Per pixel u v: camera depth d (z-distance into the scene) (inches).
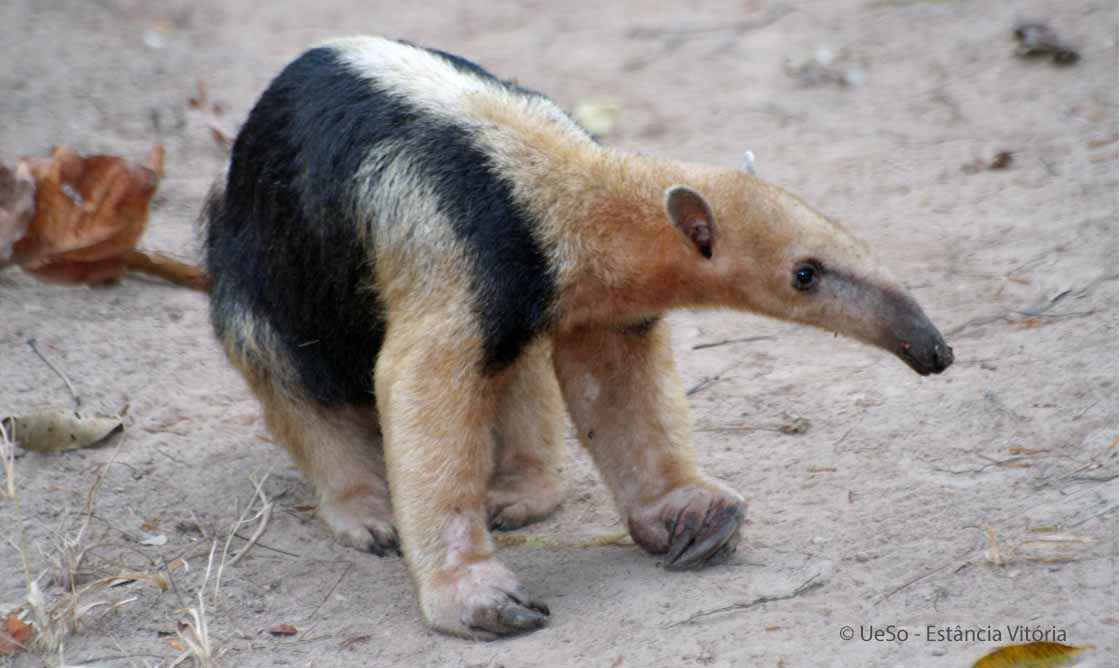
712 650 325.7
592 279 369.4
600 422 389.4
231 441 457.7
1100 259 514.9
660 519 378.9
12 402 461.7
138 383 482.9
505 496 416.5
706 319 525.0
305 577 385.4
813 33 777.6
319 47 402.6
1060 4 762.2
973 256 534.0
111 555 391.5
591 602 358.6
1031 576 343.9
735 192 371.2
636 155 384.2
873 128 657.0
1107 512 369.1
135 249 519.8
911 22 773.3
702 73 737.6
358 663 340.8
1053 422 422.6
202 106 695.7
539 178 362.9
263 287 401.1
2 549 391.5
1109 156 596.7
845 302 365.7
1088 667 304.5
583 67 753.6
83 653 348.5
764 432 446.3
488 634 347.6
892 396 455.2
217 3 871.7
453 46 791.7
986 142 627.5
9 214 462.3
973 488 395.9
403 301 363.6
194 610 341.7
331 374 400.8
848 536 377.7
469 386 355.9
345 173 373.7
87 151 639.8
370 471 417.1
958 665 309.3
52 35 796.6
